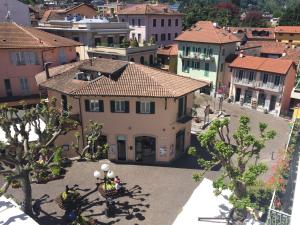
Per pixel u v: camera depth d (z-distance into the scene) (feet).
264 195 57.82
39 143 70.95
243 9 590.55
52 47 131.03
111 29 182.39
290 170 62.54
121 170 97.25
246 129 62.13
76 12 233.14
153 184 89.15
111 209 74.54
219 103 169.58
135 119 97.71
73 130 101.35
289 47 223.51
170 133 98.99
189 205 57.21
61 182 89.71
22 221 52.70
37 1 424.05
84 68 105.50
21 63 127.75
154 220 73.51
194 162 102.73
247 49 206.69
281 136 130.93
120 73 101.14
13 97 128.16
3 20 173.78
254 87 164.55
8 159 67.00
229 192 61.00
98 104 97.50
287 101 162.91
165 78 101.50
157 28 253.03
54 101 77.15
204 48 184.85
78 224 67.46
